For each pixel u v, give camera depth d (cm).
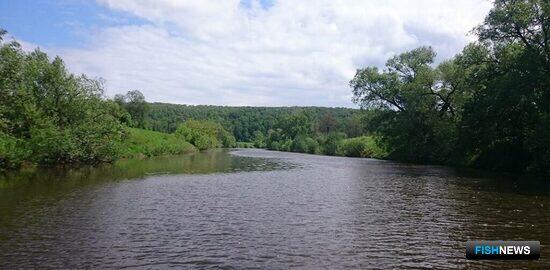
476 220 1781
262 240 1436
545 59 3994
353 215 1895
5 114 4103
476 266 1177
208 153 10238
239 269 1130
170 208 2023
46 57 4884
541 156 3828
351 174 4112
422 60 7119
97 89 5194
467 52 4916
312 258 1238
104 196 2370
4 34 4153
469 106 4853
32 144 4088
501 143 4725
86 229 1566
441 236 1509
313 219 1798
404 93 6675
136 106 13188
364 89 7575
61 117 4794
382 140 7706
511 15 4041
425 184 3159
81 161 4866
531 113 4181
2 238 1425
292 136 16325
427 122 6662
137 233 1512
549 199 2380
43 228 1574
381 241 1438
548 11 3747
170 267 1142
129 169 4353
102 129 5106
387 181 3406
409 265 1184
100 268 1129
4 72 4125
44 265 1148
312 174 4091
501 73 4562
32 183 2894
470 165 5231
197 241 1412
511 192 2680
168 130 17838
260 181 3347
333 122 17300
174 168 4662
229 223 1697
